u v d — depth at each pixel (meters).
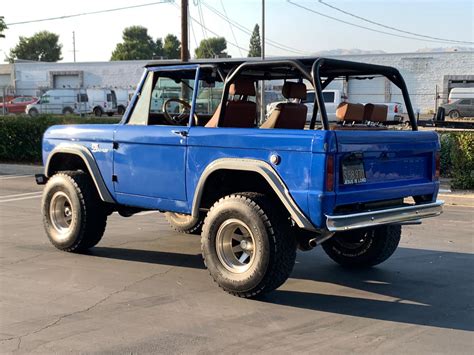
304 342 4.49
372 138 5.29
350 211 5.27
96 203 7.11
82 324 4.84
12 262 6.86
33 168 18.58
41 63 55.03
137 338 4.54
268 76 6.71
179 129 5.98
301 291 5.85
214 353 4.26
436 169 6.17
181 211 6.08
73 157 7.46
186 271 6.54
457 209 11.71
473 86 35.97
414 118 6.43
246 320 4.97
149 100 6.64
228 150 5.55
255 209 5.27
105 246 7.75
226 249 5.60
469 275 6.55
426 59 43.06
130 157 6.49
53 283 6.02
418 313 5.22
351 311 5.25
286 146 5.12
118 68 52.72
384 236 6.51
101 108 42.94
